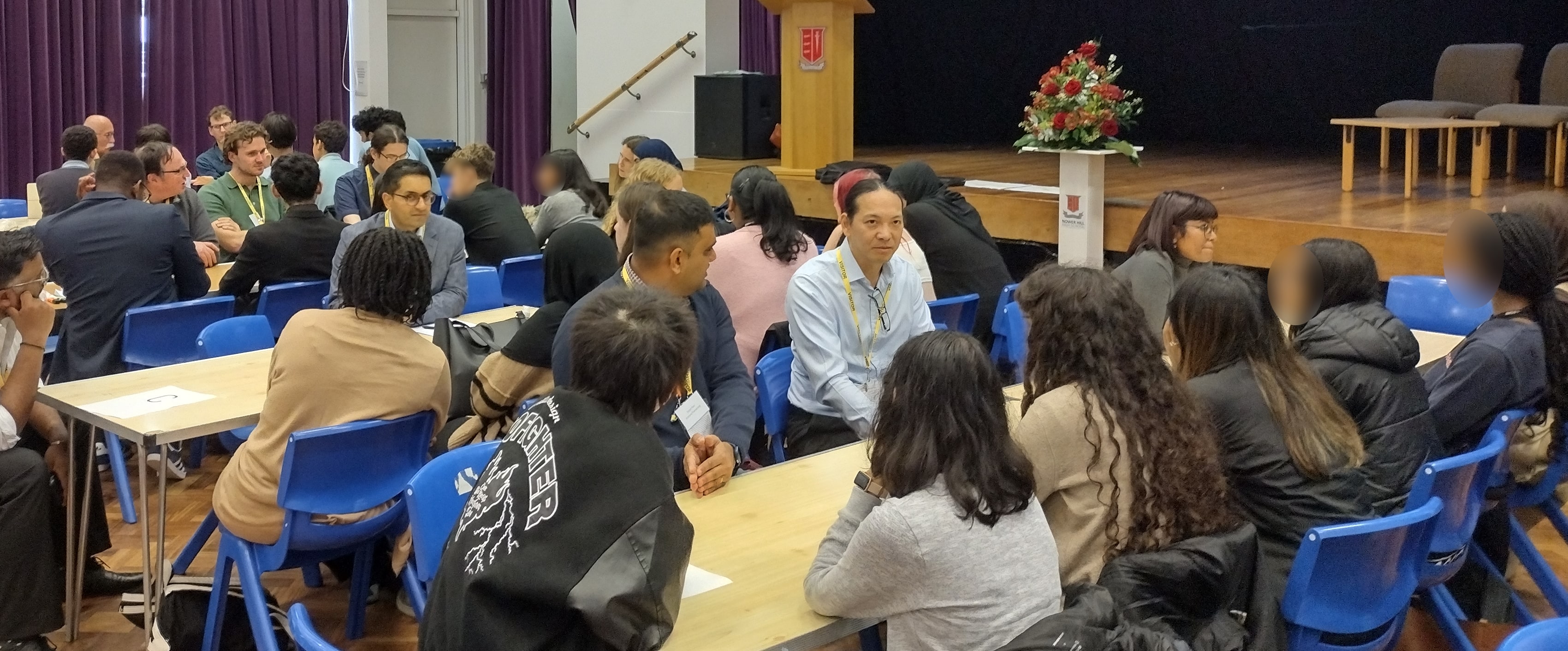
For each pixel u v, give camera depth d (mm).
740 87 8266
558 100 10273
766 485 2498
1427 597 2697
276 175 4461
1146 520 1980
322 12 9234
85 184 5121
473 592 1570
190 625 2752
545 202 5555
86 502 3121
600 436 1634
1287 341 2389
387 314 2693
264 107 8977
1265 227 5598
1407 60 9711
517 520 1587
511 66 10102
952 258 4523
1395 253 5152
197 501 4148
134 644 3094
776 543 2180
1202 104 10836
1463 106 7418
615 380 1684
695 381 2658
